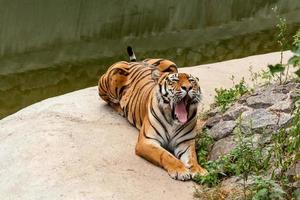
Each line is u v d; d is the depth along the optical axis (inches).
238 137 382.9
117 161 395.9
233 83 523.5
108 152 407.2
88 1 1168.2
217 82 538.0
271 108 398.9
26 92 692.1
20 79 740.0
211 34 972.6
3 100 663.8
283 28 556.7
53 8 1131.3
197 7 1186.6
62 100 506.6
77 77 751.1
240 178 360.5
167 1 1219.9
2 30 1009.5
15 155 410.6
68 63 812.6
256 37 927.0
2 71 771.4
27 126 453.1
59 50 892.6
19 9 1111.6
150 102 411.2
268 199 323.3
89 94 521.3
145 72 460.4
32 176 380.2
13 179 383.2
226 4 1197.7
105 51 880.3
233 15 1142.3
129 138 432.1
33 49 896.9
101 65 802.2
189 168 384.2
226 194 354.0
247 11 1165.1
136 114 443.8
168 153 391.5
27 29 1018.7
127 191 360.2
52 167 386.3
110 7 1160.8
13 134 444.5
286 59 606.2
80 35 999.0
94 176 374.6
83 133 433.7
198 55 827.4
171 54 839.7
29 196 361.7
